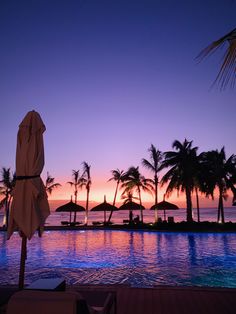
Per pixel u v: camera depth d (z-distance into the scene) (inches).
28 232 146.7
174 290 234.7
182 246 676.7
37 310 103.6
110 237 880.9
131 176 1393.9
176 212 4692.4
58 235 952.3
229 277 378.0
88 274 395.9
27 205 150.8
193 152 1158.3
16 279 369.4
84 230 1124.5
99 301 156.6
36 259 521.3
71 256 550.0
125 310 195.6
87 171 1434.5
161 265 459.8
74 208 1363.2
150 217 2915.8
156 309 197.0
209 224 1034.1
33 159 155.6
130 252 593.6
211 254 567.2
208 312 191.3
